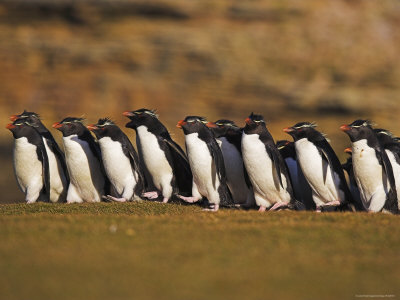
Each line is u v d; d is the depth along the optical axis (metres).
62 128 17.56
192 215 14.91
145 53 60.50
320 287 9.37
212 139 16.94
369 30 66.31
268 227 12.78
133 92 58.84
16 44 61.09
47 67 60.50
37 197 17.81
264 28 64.69
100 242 11.44
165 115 57.88
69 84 59.56
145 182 18.45
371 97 57.91
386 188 15.93
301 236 12.08
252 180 16.55
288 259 10.59
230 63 60.38
